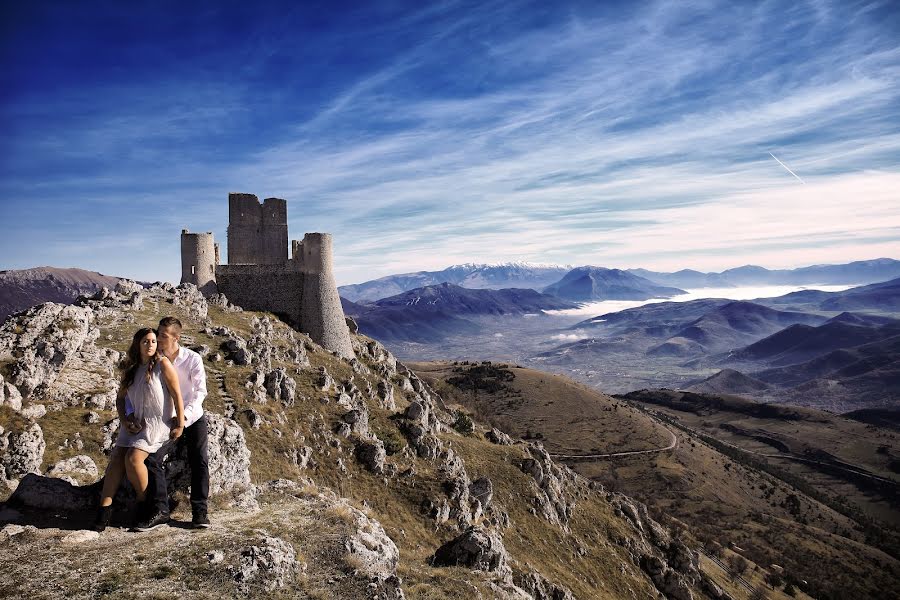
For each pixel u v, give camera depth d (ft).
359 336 402.31
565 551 252.42
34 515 49.83
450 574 81.25
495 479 277.85
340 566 55.06
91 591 40.42
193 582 44.21
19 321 125.39
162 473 51.72
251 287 316.60
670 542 339.98
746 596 388.37
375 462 204.33
